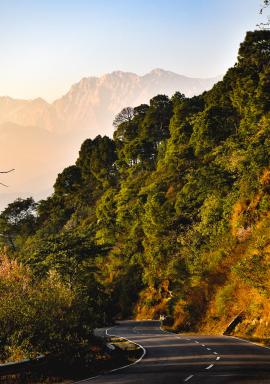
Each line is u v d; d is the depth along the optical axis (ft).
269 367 68.03
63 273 172.55
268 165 177.88
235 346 101.14
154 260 259.60
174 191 289.12
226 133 301.43
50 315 75.15
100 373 69.46
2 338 70.38
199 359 81.87
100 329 193.67
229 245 171.42
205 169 241.35
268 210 165.78
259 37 266.77
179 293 198.90
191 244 214.90
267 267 125.49
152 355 92.07
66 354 69.97
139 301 273.13
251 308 129.90
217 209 209.36
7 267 86.84
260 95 240.94
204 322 157.58
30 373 61.82
